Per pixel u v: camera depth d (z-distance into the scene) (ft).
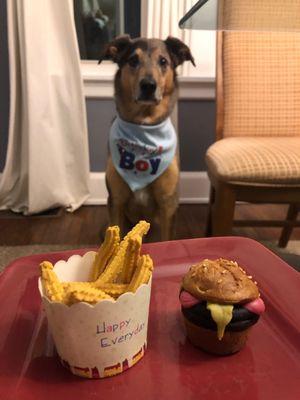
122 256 1.85
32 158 6.56
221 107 5.10
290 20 2.83
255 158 3.94
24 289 2.40
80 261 2.07
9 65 6.76
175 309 2.27
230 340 1.85
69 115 6.83
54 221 6.77
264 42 5.00
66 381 1.74
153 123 5.17
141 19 7.37
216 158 4.19
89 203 7.65
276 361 1.87
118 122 5.28
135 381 1.75
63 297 1.63
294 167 3.86
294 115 5.10
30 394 1.67
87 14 7.52
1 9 6.79
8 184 7.02
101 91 7.18
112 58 5.44
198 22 3.06
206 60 7.25
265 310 2.23
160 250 2.86
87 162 7.22
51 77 6.54
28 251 5.59
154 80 4.99
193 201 7.89
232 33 4.96
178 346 1.99
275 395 1.67
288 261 5.21
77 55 6.50
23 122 6.72
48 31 6.31
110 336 1.67
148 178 5.05
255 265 2.66
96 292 1.62
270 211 7.35
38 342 1.99
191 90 7.25
